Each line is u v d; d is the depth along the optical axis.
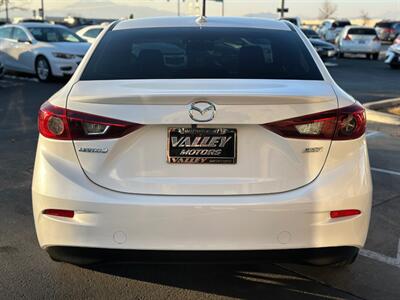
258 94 2.72
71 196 2.77
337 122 2.82
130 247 2.77
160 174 2.79
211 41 3.58
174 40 3.58
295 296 3.25
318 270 3.59
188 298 3.22
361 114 2.90
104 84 3.03
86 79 3.17
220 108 2.72
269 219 2.75
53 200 2.80
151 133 2.77
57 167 2.83
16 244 3.93
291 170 2.79
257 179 2.79
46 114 2.88
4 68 14.96
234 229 2.75
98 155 2.79
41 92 12.23
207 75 3.21
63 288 3.33
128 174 2.79
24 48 14.48
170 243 2.76
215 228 2.75
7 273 3.50
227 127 2.76
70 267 3.59
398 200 5.02
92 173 2.80
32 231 4.17
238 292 3.29
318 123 2.79
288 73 3.26
